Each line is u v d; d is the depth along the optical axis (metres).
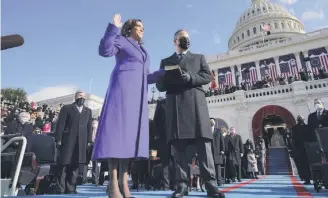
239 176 10.23
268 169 18.31
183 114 3.57
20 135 3.27
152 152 6.88
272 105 21.78
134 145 2.46
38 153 4.28
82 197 3.43
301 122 8.00
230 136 9.58
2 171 3.20
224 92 26.69
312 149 5.79
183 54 3.97
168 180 6.23
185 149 3.72
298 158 8.09
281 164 19.27
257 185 7.30
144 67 2.86
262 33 68.19
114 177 2.45
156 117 6.51
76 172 5.50
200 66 3.85
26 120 7.73
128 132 2.46
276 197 3.76
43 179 5.62
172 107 3.71
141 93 2.71
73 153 5.50
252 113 22.69
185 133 3.47
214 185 3.53
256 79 41.97
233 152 9.38
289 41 41.56
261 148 17.34
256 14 77.06
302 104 20.81
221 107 24.11
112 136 2.40
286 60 41.41
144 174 7.34
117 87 2.61
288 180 10.17
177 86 3.76
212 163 3.61
